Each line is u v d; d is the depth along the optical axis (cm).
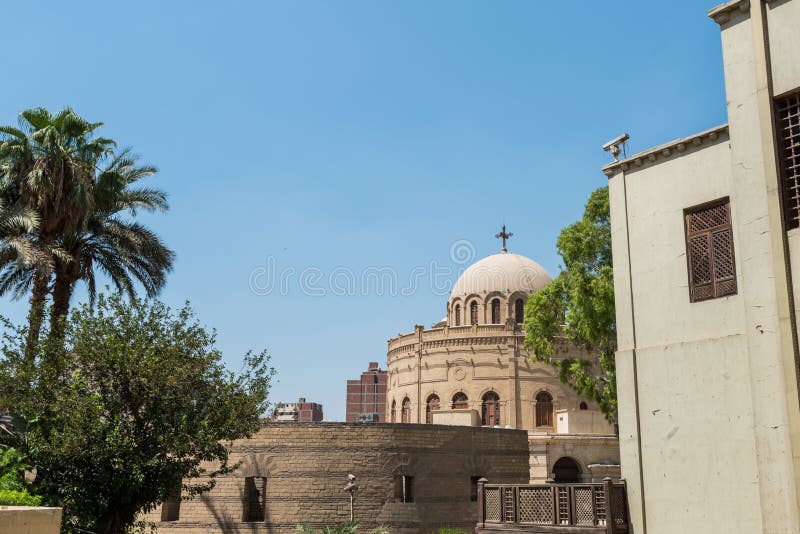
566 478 4406
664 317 1548
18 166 2545
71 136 2611
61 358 2066
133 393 2053
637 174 1659
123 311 2150
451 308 6141
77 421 1911
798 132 1308
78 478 1972
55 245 2531
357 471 2875
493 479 3162
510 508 1770
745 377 1366
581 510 1633
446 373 5453
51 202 2538
